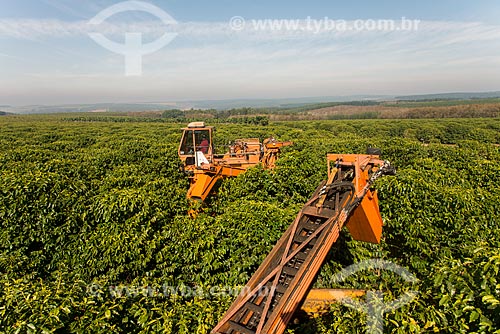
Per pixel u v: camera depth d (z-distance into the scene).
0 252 7.56
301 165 11.34
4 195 8.17
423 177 9.27
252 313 4.04
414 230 7.16
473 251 4.18
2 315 4.34
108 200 8.28
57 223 8.21
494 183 10.99
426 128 47.69
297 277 3.90
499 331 3.13
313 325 5.48
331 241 4.40
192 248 7.43
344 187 4.84
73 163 14.66
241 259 7.11
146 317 5.12
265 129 43.47
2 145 28.41
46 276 7.59
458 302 3.70
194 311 5.36
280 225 7.47
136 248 7.29
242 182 10.85
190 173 11.45
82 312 4.83
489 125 50.03
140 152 18.92
